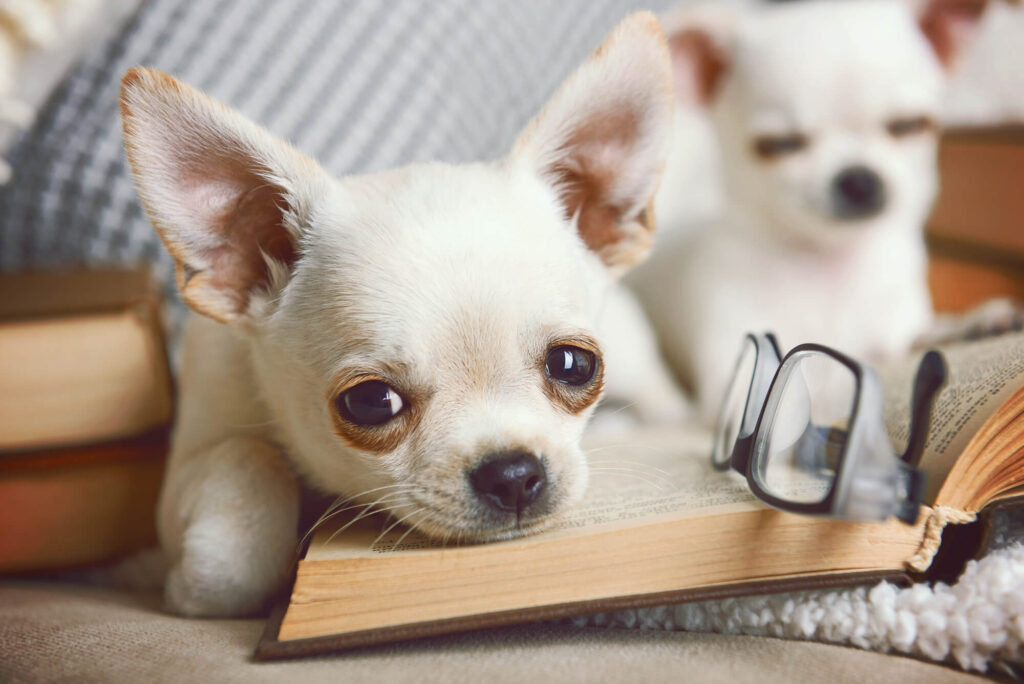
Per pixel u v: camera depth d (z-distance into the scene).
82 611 0.36
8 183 0.47
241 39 0.50
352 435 0.35
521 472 0.34
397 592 0.33
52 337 0.40
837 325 0.54
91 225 0.48
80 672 0.32
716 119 0.55
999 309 0.47
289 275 0.37
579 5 0.57
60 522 0.41
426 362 0.35
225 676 0.31
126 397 0.41
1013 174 0.51
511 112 0.53
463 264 0.35
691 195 0.65
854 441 0.31
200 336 0.40
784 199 0.52
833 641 0.33
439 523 0.34
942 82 0.53
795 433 0.35
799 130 0.51
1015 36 0.55
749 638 0.34
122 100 0.35
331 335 0.35
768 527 0.33
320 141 0.50
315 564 0.33
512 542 0.33
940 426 0.34
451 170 0.38
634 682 0.31
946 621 0.33
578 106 0.38
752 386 0.36
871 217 0.51
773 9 0.59
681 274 0.57
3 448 0.40
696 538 0.33
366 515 0.37
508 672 0.31
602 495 0.36
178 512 0.38
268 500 0.37
